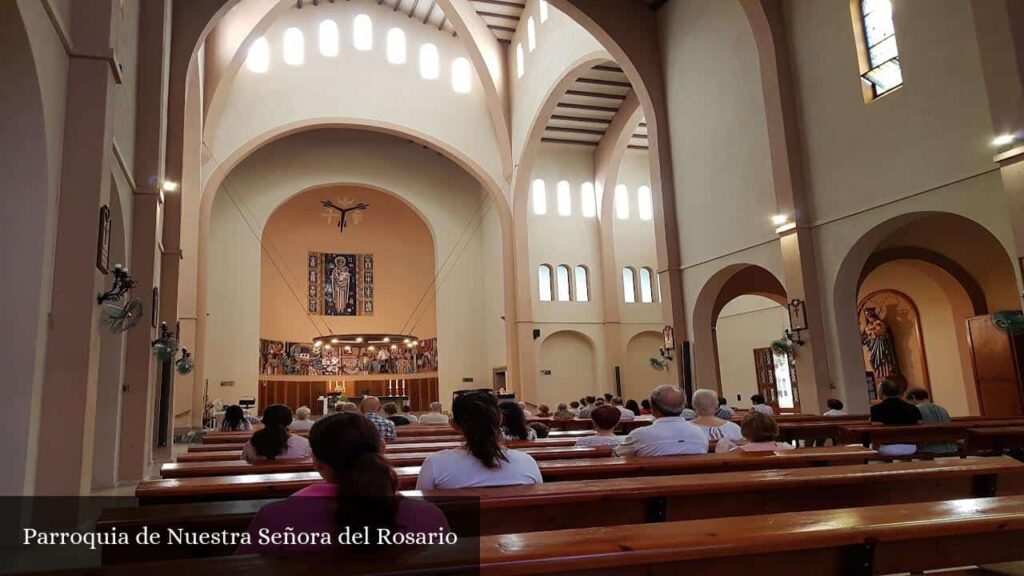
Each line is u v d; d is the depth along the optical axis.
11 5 4.20
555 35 18.53
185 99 11.31
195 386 17.80
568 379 22.09
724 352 21.98
